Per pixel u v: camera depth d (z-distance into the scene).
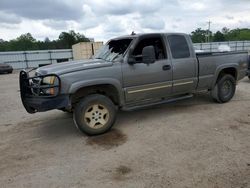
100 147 4.37
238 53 7.01
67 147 4.45
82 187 3.19
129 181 3.26
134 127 5.30
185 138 4.57
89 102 4.72
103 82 4.79
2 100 9.05
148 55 4.88
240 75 7.12
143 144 4.40
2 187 3.29
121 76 5.01
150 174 3.40
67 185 3.25
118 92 5.02
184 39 5.95
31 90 4.92
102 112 4.89
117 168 3.61
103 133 4.98
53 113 6.76
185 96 6.16
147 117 5.94
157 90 5.57
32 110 5.04
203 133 4.77
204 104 6.84
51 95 4.50
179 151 4.05
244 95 7.85
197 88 6.28
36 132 5.33
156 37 5.59
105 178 3.37
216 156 3.82
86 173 3.52
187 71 5.92
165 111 6.34
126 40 5.52
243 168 3.45
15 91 11.33
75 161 3.90
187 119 5.63
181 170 3.46
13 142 4.82
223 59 6.61
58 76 4.41
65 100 4.52
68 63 5.21
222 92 6.76
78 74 4.58
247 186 3.05
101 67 4.82
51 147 4.49
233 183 3.11
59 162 3.90
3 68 26.47
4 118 6.53
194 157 3.82
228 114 5.87
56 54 41.19
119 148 4.29
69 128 5.47
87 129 4.77
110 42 6.04
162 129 5.09
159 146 4.28
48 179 3.42
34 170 3.69
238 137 4.51
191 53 6.01
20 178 3.49
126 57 5.11
